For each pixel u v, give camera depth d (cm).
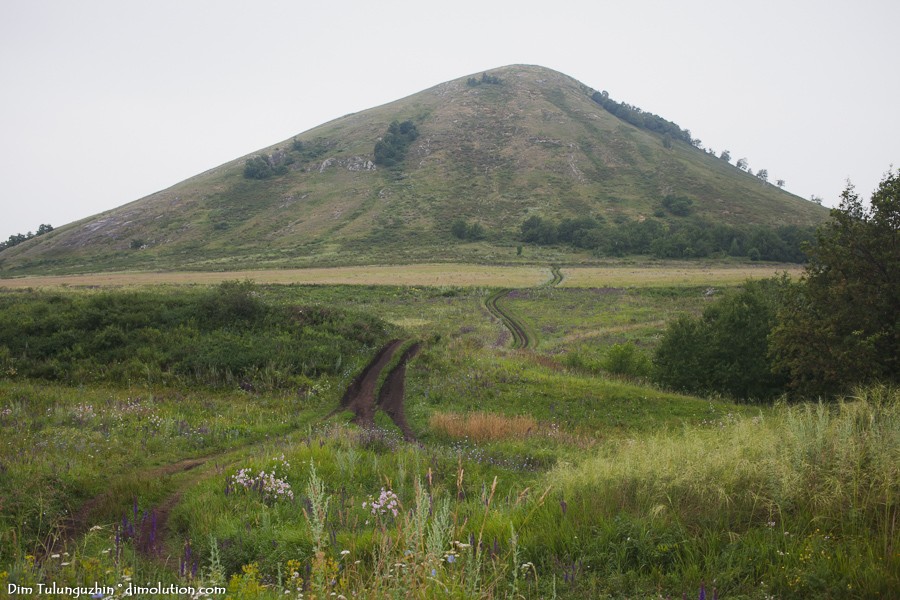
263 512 841
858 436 667
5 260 14412
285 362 2708
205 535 786
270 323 3284
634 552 556
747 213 16362
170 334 2911
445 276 8962
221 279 8575
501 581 498
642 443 1121
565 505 682
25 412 1733
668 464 734
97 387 2328
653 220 14100
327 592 441
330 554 589
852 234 2047
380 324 3769
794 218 16088
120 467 1223
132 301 3312
